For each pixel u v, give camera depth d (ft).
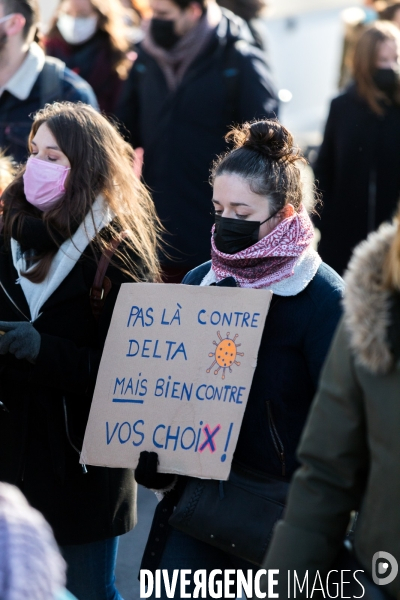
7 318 14.46
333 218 26.73
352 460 9.80
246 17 30.96
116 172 14.49
